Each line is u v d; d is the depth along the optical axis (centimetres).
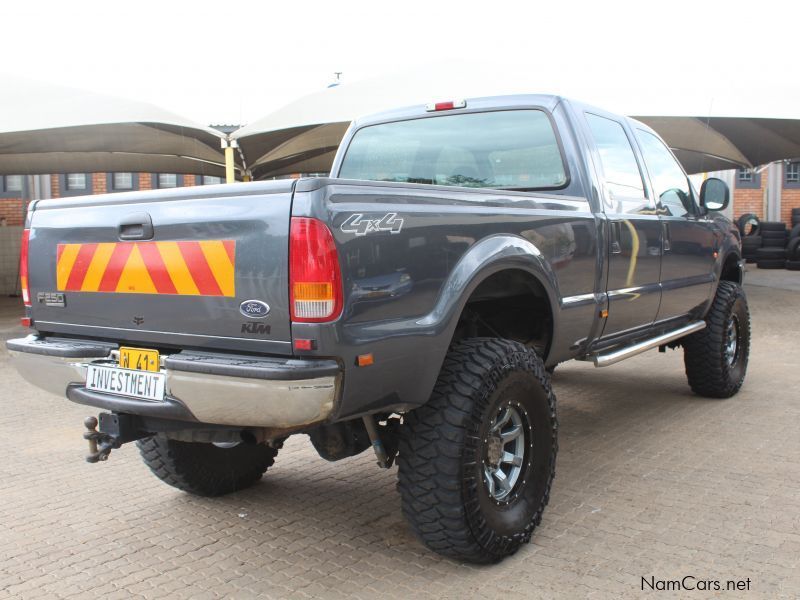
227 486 373
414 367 260
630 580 272
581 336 366
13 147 1266
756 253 1950
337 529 332
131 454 458
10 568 298
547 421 308
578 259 353
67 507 366
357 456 444
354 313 238
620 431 478
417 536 280
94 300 285
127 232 271
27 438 496
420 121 436
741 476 385
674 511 339
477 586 271
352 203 241
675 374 668
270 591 273
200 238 252
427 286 265
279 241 234
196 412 251
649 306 434
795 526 318
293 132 1159
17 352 305
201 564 298
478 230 288
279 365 233
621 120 445
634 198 427
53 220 297
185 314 258
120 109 993
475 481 271
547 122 390
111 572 293
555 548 303
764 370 674
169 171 1656
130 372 270
